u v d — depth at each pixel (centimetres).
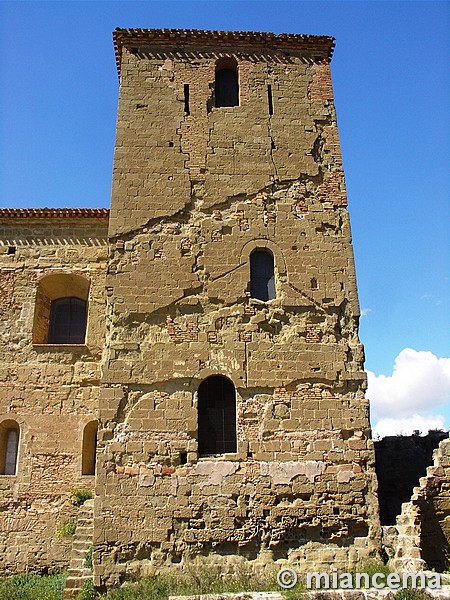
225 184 2117
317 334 1962
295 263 2042
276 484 1791
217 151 2159
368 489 1820
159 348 1895
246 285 1986
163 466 1781
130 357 1880
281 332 1955
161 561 1698
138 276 1975
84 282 2498
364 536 1780
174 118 2197
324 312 1997
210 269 2002
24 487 2211
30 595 1767
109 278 1969
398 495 2459
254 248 2045
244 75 2300
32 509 2191
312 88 2311
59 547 2144
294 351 1931
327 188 2159
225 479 1781
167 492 1756
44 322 2517
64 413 2298
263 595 1387
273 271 2042
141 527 1720
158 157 2133
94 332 2392
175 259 2005
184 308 1952
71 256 2486
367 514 1798
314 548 1750
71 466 2241
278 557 1733
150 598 1523
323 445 1845
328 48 2383
